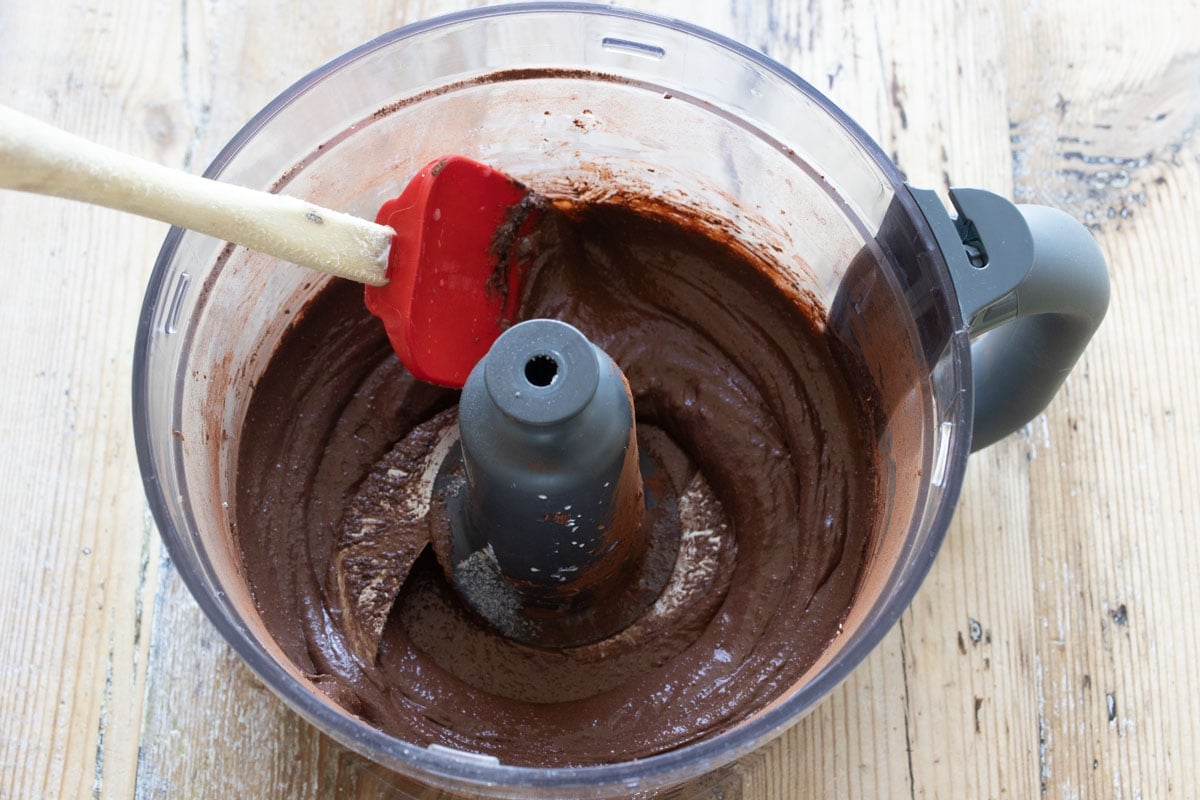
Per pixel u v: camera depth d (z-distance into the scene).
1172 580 0.66
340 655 0.63
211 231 0.56
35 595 0.65
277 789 0.64
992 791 0.64
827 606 0.63
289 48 0.71
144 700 0.64
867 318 0.64
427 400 0.67
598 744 0.62
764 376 0.67
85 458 0.67
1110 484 0.67
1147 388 0.68
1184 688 0.65
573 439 0.57
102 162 0.53
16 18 0.71
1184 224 0.70
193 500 0.59
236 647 0.55
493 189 0.64
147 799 0.64
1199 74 0.71
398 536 0.66
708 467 0.67
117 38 0.71
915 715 0.65
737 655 0.64
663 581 0.66
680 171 0.66
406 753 0.54
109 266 0.69
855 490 0.65
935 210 0.59
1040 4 0.72
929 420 0.59
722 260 0.68
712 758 0.54
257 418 0.66
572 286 0.68
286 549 0.65
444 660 0.65
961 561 0.66
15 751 0.64
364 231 0.60
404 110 0.64
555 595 0.64
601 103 0.65
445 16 0.62
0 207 0.69
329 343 0.67
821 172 0.63
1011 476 0.67
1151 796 0.65
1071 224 0.60
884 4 0.72
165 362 0.60
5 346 0.68
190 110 0.70
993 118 0.71
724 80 0.63
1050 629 0.66
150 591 0.66
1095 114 0.71
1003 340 0.63
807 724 0.65
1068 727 0.65
